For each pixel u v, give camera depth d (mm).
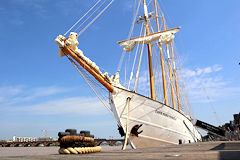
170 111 25562
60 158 6570
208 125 42125
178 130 27172
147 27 35656
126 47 35500
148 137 22391
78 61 18141
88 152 11211
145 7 35375
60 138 10398
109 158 5930
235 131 22766
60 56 18172
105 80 19984
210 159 4320
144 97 22625
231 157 4543
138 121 21891
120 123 20922
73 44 17672
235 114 30266
